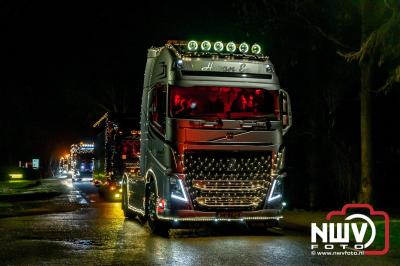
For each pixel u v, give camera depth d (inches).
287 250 486.3
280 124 577.0
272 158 569.6
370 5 731.4
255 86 574.6
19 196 1280.8
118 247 506.3
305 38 850.1
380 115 909.2
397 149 936.3
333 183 925.8
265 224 574.6
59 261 438.9
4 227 661.9
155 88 584.1
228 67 573.6
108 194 1250.0
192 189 552.4
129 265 421.1
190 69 565.0
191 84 561.6
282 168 575.2
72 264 426.6
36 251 486.0
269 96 579.8
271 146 569.6
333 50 853.8
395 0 645.9
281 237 568.7
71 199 1251.8
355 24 812.0
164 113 564.1
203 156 555.5
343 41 831.1
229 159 559.2
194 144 554.6
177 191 551.5
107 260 441.7
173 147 553.3
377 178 933.8
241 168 561.3
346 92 893.2
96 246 513.0
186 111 558.6
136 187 703.1
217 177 556.4
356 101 900.0
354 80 867.4
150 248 499.5
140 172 676.7
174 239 557.9
